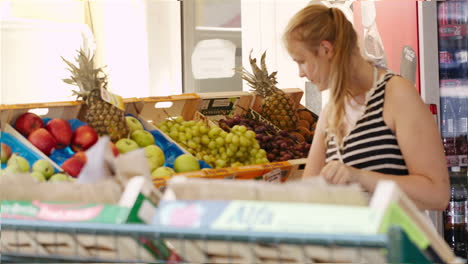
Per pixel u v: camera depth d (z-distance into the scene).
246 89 5.17
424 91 4.12
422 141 2.00
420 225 1.03
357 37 2.14
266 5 5.15
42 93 4.52
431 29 4.12
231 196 1.11
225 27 5.23
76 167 2.66
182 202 1.10
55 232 1.17
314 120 3.76
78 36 4.66
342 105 2.09
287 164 3.01
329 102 2.12
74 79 3.02
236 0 5.19
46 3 5.09
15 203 1.27
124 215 1.14
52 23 4.55
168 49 5.28
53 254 1.25
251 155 3.18
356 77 2.11
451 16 4.26
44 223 1.17
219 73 5.08
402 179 1.96
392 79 2.09
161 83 5.27
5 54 4.38
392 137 2.07
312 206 1.01
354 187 1.03
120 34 5.40
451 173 4.29
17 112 2.79
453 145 4.29
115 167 1.28
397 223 1.01
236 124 3.39
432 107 4.10
